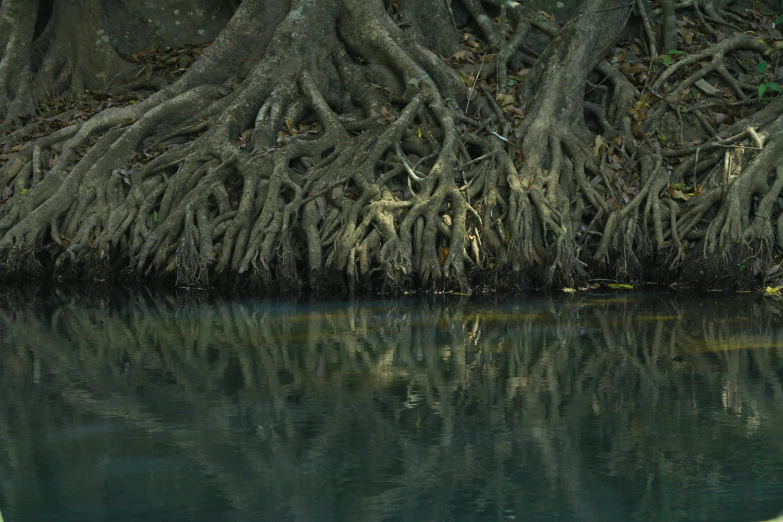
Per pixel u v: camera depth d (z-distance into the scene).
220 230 9.29
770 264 9.27
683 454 3.78
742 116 11.13
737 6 12.68
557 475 3.54
